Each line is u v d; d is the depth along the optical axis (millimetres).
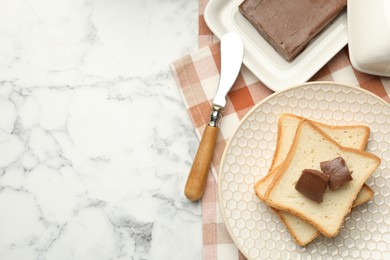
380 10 572
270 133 606
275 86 613
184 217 624
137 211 627
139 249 623
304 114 607
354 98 600
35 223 630
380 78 620
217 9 631
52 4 652
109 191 630
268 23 605
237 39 614
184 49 641
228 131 622
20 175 636
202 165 601
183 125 634
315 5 601
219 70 627
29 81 645
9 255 627
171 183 628
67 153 636
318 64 613
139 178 630
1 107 645
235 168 601
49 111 642
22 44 650
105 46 645
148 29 645
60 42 648
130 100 639
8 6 655
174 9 646
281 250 597
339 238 596
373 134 602
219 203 594
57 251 627
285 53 605
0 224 631
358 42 593
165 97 638
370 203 598
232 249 610
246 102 625
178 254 620
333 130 600
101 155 634
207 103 625
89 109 640
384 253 590
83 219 628
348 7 596
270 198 584
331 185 567
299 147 594
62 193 632
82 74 644
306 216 582
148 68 641
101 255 625
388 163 599
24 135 641
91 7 649
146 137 634
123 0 648
